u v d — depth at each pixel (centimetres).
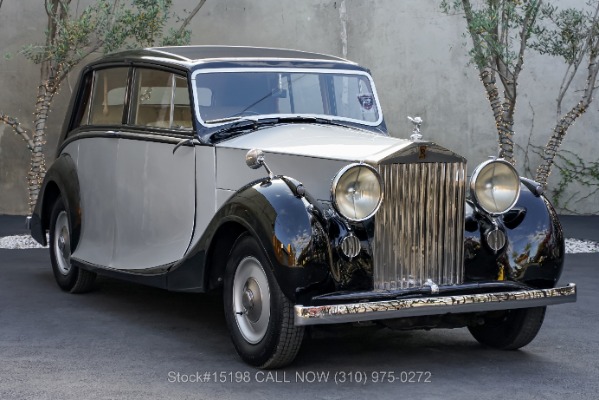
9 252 972
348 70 664
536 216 532
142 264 622
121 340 585
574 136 1338
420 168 503
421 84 1321
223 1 1300
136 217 641
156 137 621
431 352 562
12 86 1286
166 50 660
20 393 462
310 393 468
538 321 547
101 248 680
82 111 726
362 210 482
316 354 555
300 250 476
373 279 493
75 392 465
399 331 622
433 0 1310
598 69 1059
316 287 479
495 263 523
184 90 606
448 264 513
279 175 517
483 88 1322
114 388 473
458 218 514
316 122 628
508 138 1057
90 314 664
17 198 1302
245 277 521
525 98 1331
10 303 700
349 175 480
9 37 1280
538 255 523
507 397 463
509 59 1041
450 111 1324
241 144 565
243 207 504
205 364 526
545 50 1082
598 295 761
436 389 477
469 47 1314
